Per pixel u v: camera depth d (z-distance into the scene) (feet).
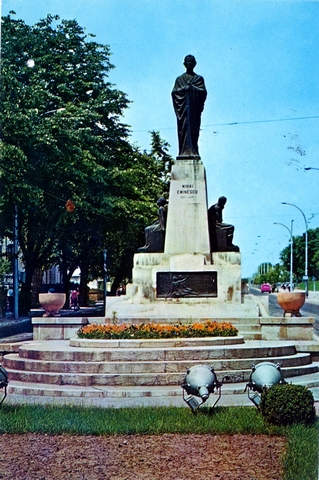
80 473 25.29
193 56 78.23
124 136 138.10
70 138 108.68
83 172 113.50
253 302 72.28
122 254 160.97
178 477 24.64
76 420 33.22
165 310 71.20
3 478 24.72
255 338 64.03
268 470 25.43
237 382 47.32
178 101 76.64
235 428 31.89
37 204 104.58
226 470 25.49
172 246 73.97
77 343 53.47
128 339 53.11
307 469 24.77
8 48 113.29
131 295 73.56
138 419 33.76
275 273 416.26
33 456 27.68
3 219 111.86
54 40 122.52
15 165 98.58
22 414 34.83
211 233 75.82
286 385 33.35
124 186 130.72
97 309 161.48
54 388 45.11
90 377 46.42
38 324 65.46
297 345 55.77
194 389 35.60
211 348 49.52
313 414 32.50
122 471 25.48
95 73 128.88
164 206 77.41
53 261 160.35
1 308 130.41
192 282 72.08
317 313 155.33
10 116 98.68
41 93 109.91
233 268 72.02
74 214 115.96
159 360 48.57
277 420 32.22
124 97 132.77
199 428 32.04
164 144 165.27
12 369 50.72
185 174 75.10
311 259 330.13
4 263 126.52
